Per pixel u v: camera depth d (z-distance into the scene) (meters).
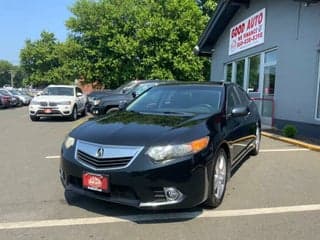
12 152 9.33
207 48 22.88
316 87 12.01
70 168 4.93
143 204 4.54
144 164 4.52
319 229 4.62
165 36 34.06
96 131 5.09
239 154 6.81
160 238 4.30
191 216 4.97
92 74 39.25
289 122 13.51
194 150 4.70
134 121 5.41
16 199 5.59
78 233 4.43
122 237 4.32
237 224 4.74
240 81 18.81
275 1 14.70
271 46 15.03
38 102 18.23
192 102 6.37
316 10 11.99
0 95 32.41
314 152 9.45
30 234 4.40
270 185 6.45
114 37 37.34
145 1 38.94
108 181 4.60
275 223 4.79
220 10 18.92
